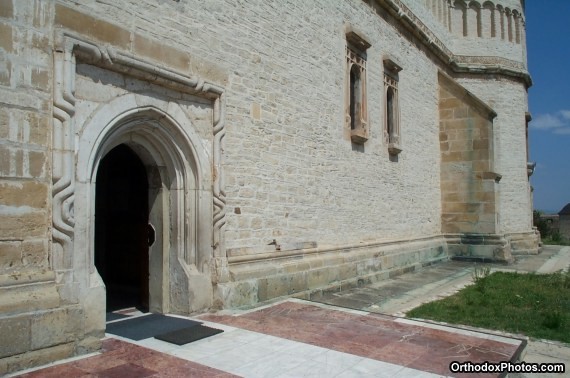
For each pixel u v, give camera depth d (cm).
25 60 427
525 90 2036
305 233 857
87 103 489
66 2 464
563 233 3850
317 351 482
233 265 674
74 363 426
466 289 940
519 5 1961
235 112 697
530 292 880
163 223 634
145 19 554
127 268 768
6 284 402
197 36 631
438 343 518
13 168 416
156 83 568
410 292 923
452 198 1560
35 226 429
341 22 1017
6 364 391
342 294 884
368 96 1126
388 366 441
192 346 488
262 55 762
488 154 1511
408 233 1325
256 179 736
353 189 1037
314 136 898
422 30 1438
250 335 534
